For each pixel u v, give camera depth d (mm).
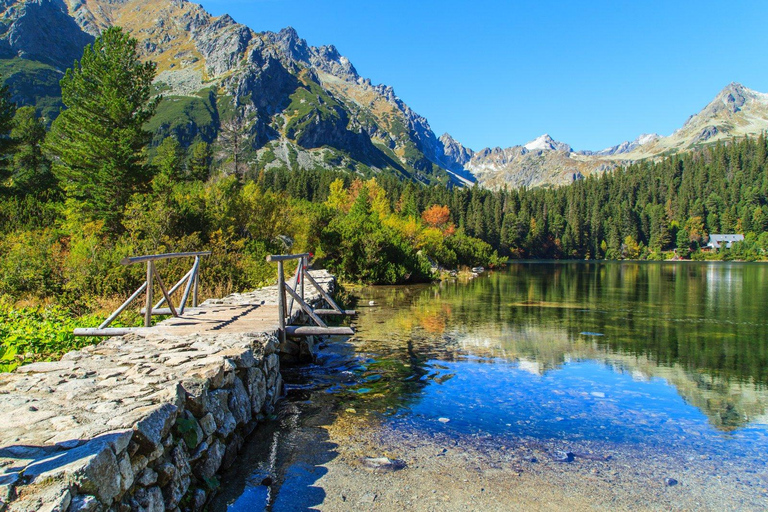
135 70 26062
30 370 4676
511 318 15742
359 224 31625
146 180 25094
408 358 9688
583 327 13961
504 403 6836
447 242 52156
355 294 23797
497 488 4238
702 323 14922
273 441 5250
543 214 131250
